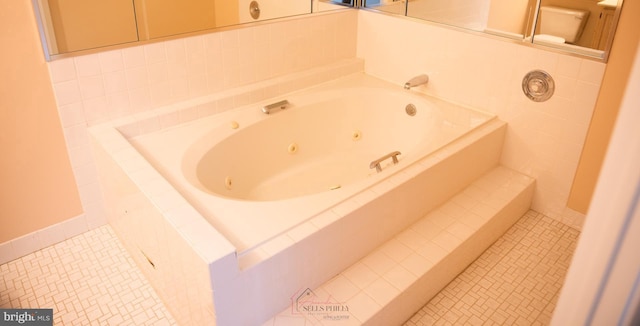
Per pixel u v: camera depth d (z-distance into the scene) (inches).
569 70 96.7
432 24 114.4
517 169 113.0
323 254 77.3
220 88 110.3
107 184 95.7
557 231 107.0
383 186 85.1
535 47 99.7
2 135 87.0
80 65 89.8
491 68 108.0
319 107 118.6
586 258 16.7
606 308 16.7
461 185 105.3
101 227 105.5
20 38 83.0
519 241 104.0
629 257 15.4
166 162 90.8
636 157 14.3
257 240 71.1
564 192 107.0
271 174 114.9
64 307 85.4
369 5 126.5
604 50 90.9
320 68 125.9
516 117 108.3
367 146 126.2
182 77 103.6
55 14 84.7
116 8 90.0
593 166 100.5
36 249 98.4
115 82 95.0
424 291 85.5
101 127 95.3
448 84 116.8
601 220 15.8
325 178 117.0
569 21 93.1
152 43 96.8
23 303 86.0
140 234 86.1
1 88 84.2
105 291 89.0
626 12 86.3
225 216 76.0
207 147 98.7
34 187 94.0
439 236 92.0
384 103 122.2
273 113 111.3
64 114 91.5
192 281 69.6
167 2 95.6
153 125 100.0
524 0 97.3
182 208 73.4
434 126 106.4
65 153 95.0
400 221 91.2
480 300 88.8
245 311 70.3
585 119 98.1
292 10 116.1
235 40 108.3
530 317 85.4
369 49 130.8
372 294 78.7
